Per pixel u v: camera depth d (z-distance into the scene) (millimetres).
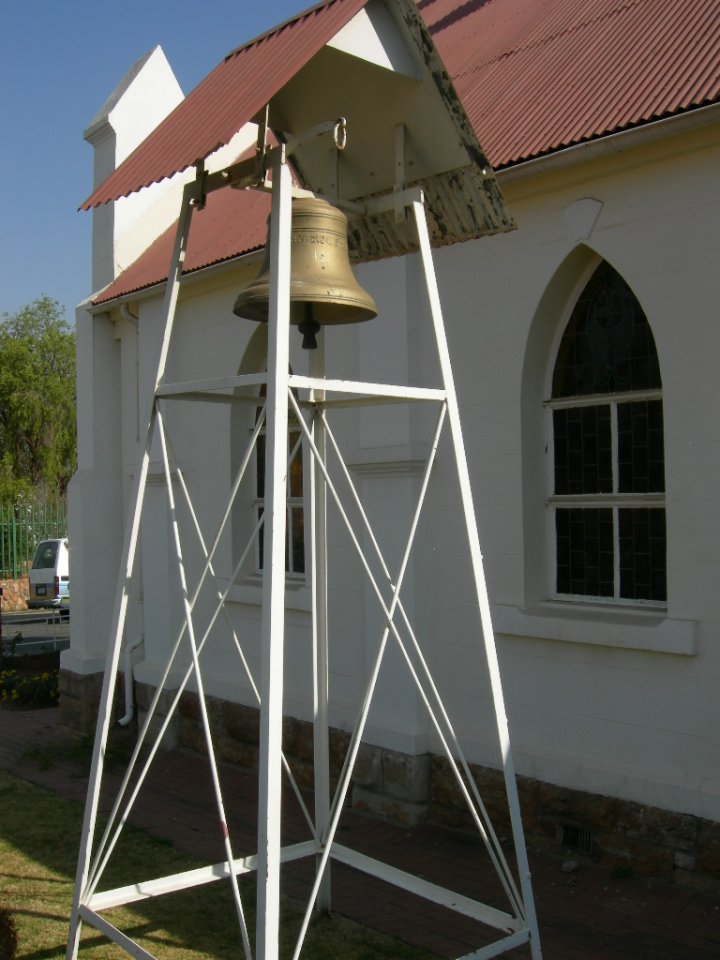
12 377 37875
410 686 7176
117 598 4707
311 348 4730
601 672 6145
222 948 5070
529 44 8305
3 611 27172
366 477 7543
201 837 7102
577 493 6656
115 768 9281
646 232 5934
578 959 4938
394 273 7359
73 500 11297
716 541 5559
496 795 6672
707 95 5418
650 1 7609
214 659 9570
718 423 5559
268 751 3584
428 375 7219
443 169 4695
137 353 11000
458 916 5543
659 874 5777
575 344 6727
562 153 6027
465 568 6953
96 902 4621
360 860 5094
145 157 4324
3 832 7199
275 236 4113
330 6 4301
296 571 9250
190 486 9961
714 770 5574
